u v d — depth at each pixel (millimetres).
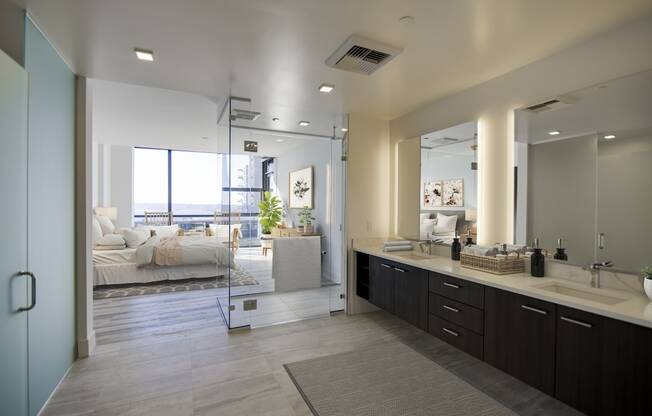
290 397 2188
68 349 2494
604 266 1994
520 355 1961
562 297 1770
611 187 1977
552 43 2148
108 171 7734
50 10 1788
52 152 2205
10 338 1659
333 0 1707
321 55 2348
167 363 2643
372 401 2137
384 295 3350
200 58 2398
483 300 2215
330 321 3664
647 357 1409
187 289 4934
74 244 2623
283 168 3926
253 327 3453
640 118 1853
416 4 1735
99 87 3650
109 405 2088
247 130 3656
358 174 3914
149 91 3777
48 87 2141
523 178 2508
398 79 2791
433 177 3418
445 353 2861
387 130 4105
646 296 1800
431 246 3408
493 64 2482
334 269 4086
